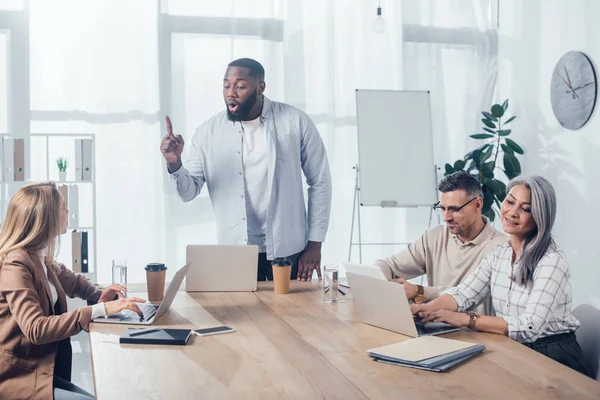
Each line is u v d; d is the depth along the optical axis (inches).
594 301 183.9
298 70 203.2
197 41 197.6
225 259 114.9
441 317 90.8
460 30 212.8
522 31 207.8
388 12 208.1
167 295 94.8
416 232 212.1
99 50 191.5
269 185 145.6
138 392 67.1
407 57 209.6
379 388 68.4
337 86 205.6
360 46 206.4
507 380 70.9
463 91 213.8
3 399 89.8
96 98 191.9
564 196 193.9
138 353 79.9
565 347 91.4
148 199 196.2
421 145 199.3
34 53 188.4
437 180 209.2
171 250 197.8
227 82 143.6
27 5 187.5
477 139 213.6
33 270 94.5
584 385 69.4
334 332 89.9
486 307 108.7
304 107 203.9
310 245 150.7
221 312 101.0
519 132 210.4
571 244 192.5
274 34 201.2
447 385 69.4
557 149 195.9
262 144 146.6
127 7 192.9
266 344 84.0
